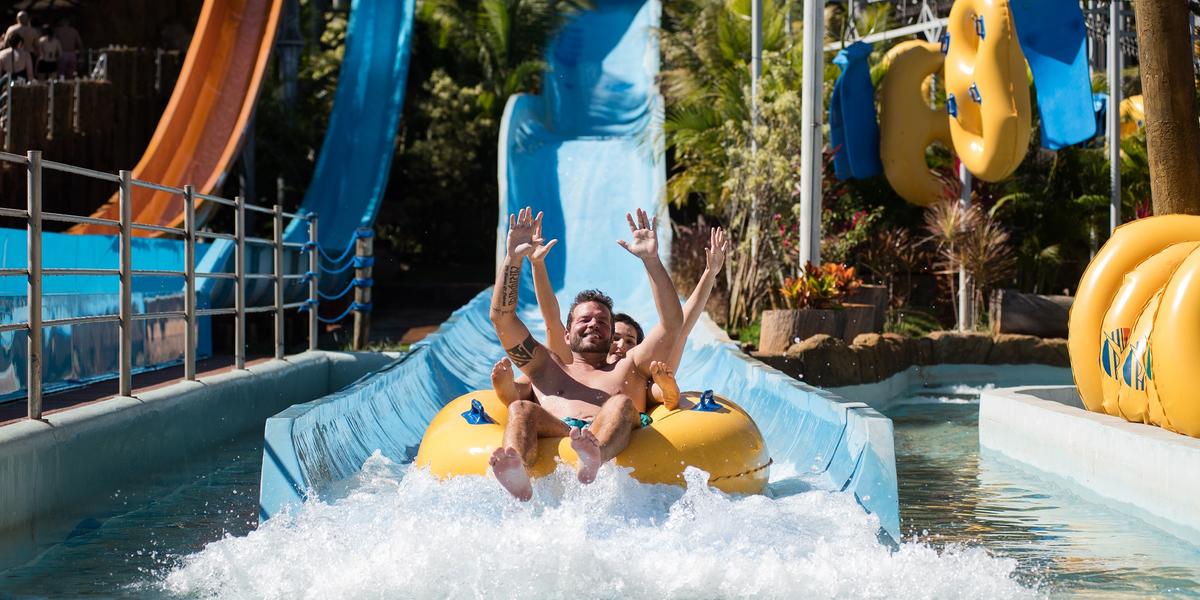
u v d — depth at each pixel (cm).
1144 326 661
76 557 500
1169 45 781
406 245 2611
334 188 2038
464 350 1098
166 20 2309
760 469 560
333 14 2750
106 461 642
